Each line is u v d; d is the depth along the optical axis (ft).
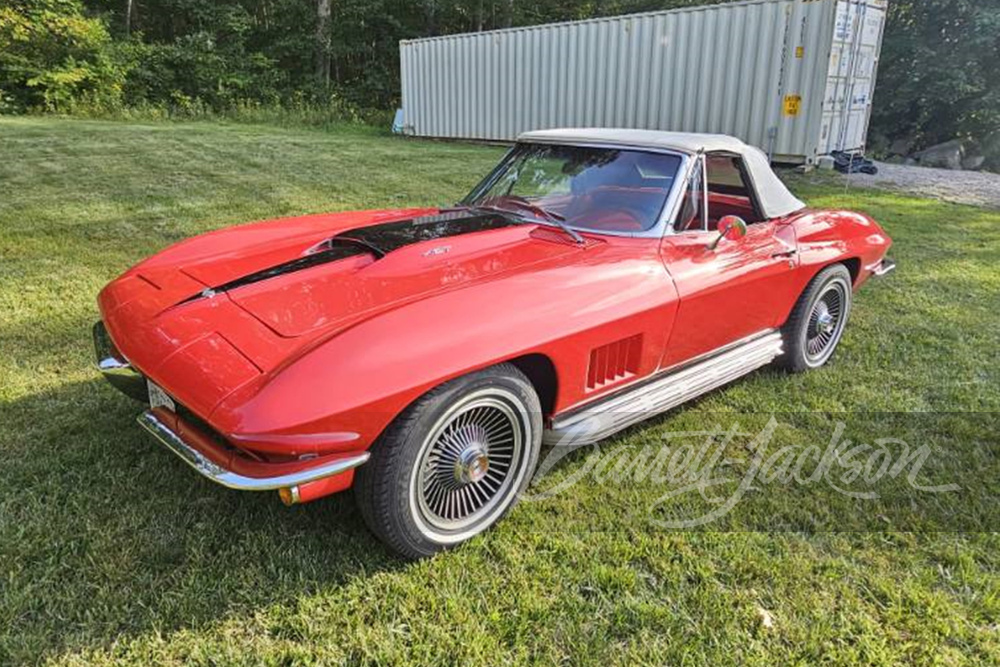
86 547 7.71
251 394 6.72
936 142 55.16
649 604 7.24
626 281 9.19
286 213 23.85
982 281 19.49
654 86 37.83
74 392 11.13
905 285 19.06
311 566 7.61
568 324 8.29
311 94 69.56
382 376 6.85
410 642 6.70
